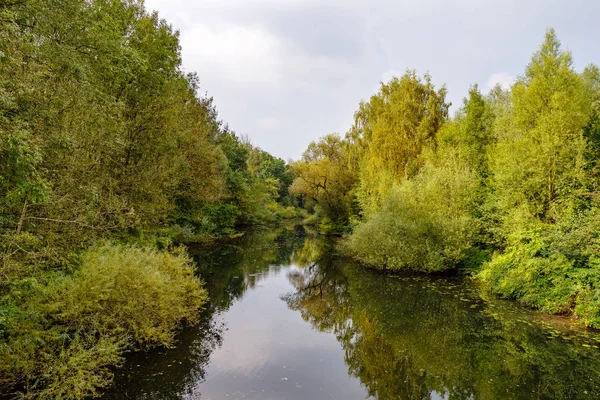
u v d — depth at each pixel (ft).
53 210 18.84
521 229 38.78
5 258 15.03
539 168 40.16
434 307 34.58
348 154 99.35
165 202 44.04
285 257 63.10
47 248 17.75
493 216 46.75
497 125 53.01
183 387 18.69
